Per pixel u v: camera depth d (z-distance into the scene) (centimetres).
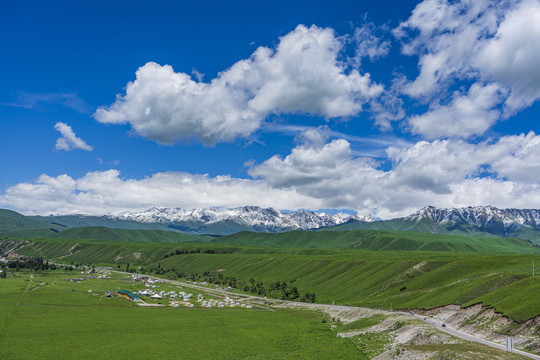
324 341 14200
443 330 13200
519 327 11294
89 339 14088
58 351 12419
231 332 16338
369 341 13362
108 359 11862
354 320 18150
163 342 14138
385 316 16612
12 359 11469
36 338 13812
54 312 19062
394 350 10406
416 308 18388
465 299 16650
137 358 12075
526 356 8925
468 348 9231
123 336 14812
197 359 12181
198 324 17900
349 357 11638
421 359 9119
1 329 14812
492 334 11831
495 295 14300
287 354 12569
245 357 12425
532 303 12031
